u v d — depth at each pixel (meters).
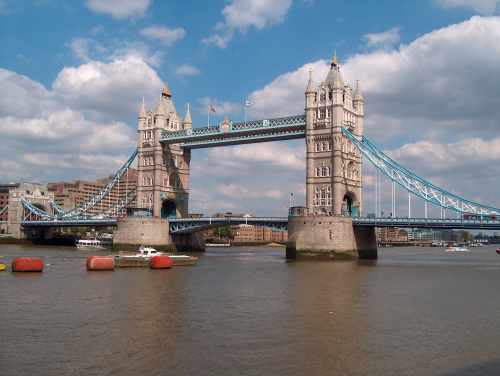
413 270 89.88
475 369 30.66
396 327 40.72
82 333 38.16
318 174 124.88
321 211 123.44
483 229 108.25
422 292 60.00
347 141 126.50
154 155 157.12
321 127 125.44
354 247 116.69
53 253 129.62
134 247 142.38
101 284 65.19
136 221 143.12
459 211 109.94
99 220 169.38
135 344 35.25
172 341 36.06
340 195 121.75
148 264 91.31
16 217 198.62
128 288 61.59
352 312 46.66
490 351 34.25
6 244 190.00
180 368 30.50
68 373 29.55
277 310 47.34
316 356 32.97
